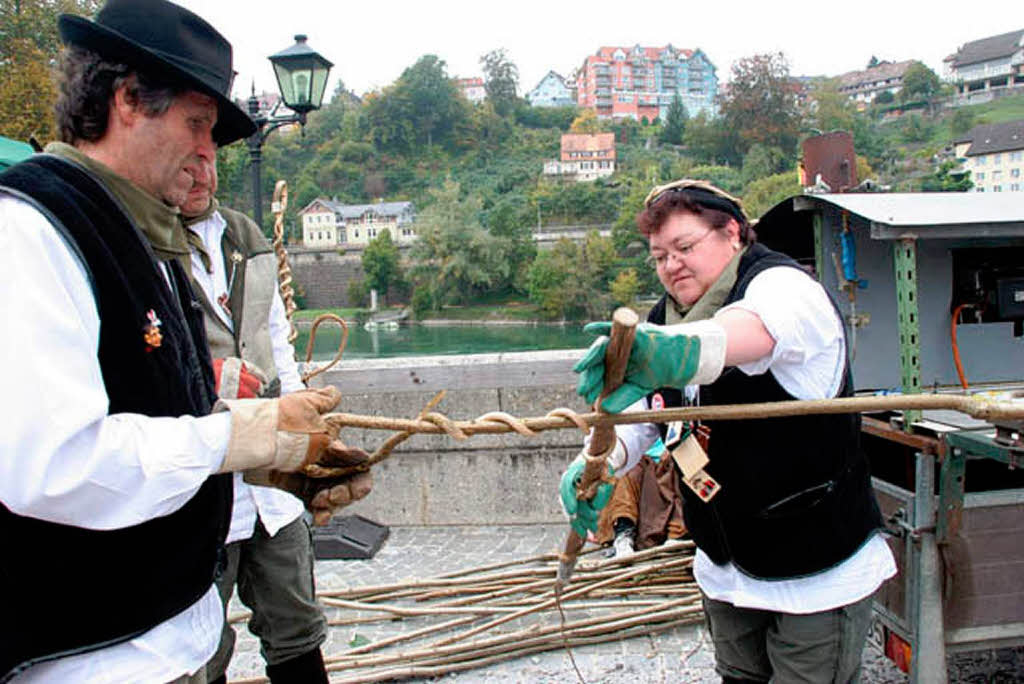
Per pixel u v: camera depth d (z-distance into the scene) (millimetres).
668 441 2002
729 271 1906
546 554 4340
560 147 131250
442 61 134375
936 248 3334
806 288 1758
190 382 1562
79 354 1267
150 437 1304
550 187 102062
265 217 42219
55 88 1537
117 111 1501
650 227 1997
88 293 1337
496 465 5375
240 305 2426
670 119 142375
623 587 3830
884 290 3330
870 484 1987
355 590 4074
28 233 1270
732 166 122375
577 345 51844
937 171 99875
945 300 3359
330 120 140000
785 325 1641
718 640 2143
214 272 2377
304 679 2465
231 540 2229
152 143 1520
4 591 1276
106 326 1365
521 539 5113
